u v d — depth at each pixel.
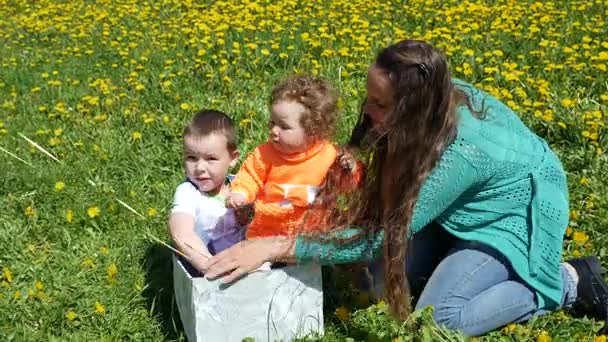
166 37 7.81
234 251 2.94
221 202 3.55
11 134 5.48
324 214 3.25
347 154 3.29
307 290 3.07
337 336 3.16
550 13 7.62
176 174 4.73
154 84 6.22
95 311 3.41
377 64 2.86
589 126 4.76
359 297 3.38
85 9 9.91
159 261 3.83
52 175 4.67
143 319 3.40
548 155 3.25
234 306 2.98
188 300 3.03
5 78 7.03
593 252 3.70
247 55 6.73
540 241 3.10
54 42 8.52
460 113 3.02
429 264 3.48
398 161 2.91
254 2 8.84
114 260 3.83
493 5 8.23
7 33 9.05
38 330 3.33
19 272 3.76
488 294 3.08
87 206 4.30
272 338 3.06
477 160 2.98
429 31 7.07
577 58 6.17
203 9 9.39
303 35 7.04
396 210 2.96
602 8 7.77
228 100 5.73
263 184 3.48
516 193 3.12
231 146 3.49
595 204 4.07
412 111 2.83
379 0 8.61
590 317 3.31
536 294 3.14
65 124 5.64
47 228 4.17
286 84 3.30
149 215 4.15
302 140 3.29
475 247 3.14
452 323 3.04
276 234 3.44
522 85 5.59
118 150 5.02
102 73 7.05
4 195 4.62
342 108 5.01
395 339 2.91
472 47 6.70
